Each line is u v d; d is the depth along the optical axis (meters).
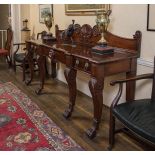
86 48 2.79
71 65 2.52
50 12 4.01
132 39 2.44
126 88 2.51
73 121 2.65
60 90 3.65
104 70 2.16
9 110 2.91
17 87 3.80
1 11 6.12
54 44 3.13
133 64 2.38
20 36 5.08
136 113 1.84
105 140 2.29
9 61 5.07
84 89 3.46
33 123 2.59
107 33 2.72
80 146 2.18
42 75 3.45
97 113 2.26
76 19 3.37
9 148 2.13
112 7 2.68
